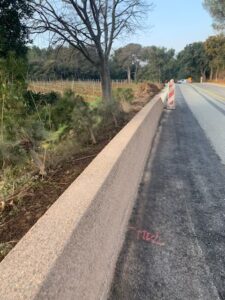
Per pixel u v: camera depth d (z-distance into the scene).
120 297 2.36
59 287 1.52
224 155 6.26
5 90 3.71
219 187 4.54
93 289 2.03
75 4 11.53
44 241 1.68
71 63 15.09
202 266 2.71
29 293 1.31
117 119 7.87
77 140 5.24
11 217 2.52
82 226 1.93
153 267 2.71
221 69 69.56
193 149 6.81
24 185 3.18
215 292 2.40
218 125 9.87
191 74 101.06
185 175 5.08
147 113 6.94
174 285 2.48
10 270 1.46
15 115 3.63
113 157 3.17
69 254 1.68
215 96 23.36
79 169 3.75
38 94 7.29
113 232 2.72
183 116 12.26
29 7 10.33
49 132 4.00
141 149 5.18
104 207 2.47
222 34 48.31
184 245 3.04
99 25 12.48
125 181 3.47
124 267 2.71
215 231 3.29
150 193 4.36
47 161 3.92
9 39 9.47
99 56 13.12
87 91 34.91
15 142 3.31
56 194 2.95
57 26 11.81
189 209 3.83
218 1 43.69
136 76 93.00
